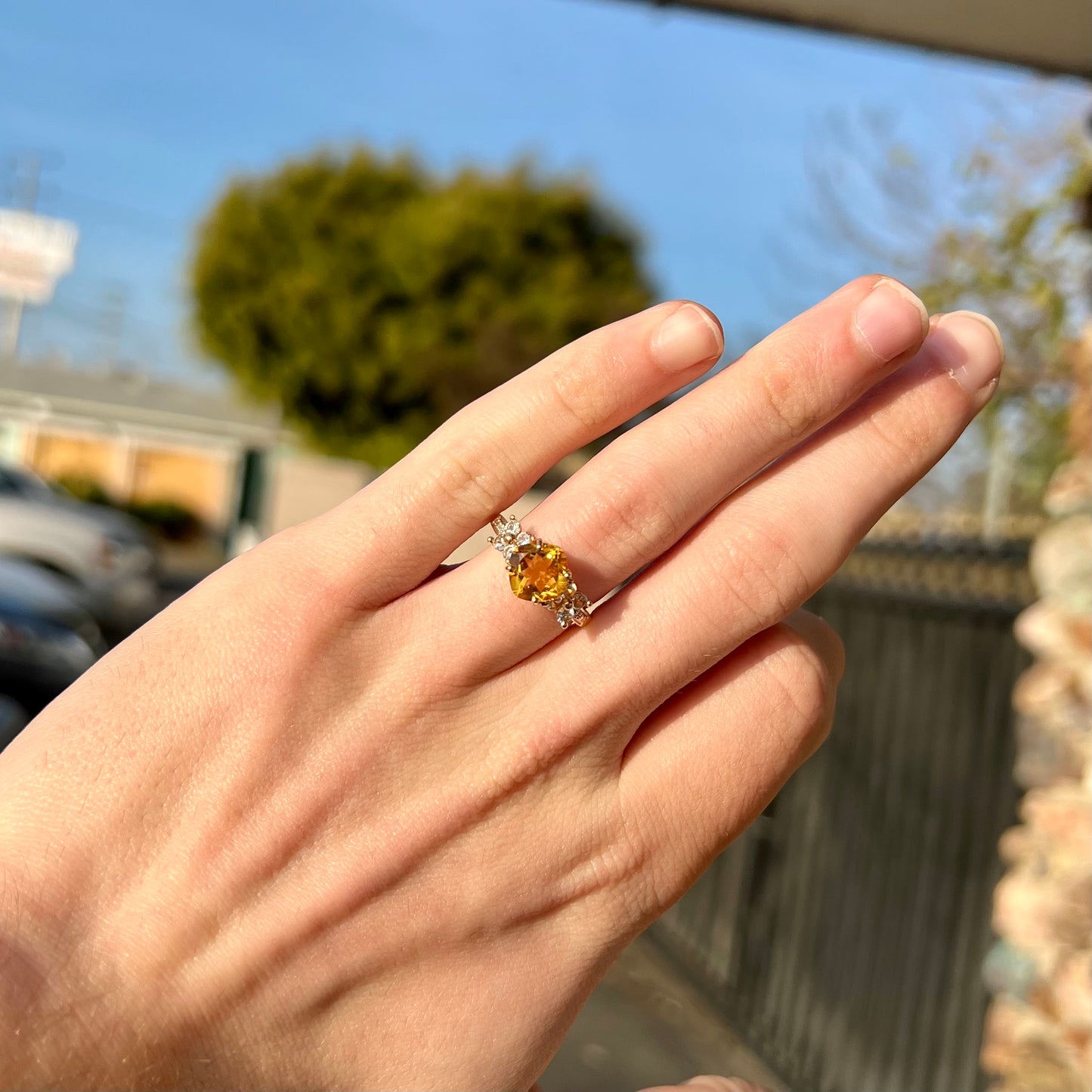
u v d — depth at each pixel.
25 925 0.15
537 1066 0.18
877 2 0.41
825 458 0.18
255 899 0.16
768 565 0.18
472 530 0.17
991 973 0.42
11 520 2.06
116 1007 0.15
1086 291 0.59
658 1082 0.64
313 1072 0.16
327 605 0.17
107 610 2.08
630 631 0.18
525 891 0.18
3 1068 0.14
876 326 0.17
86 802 0.16
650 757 0.18
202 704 0.17
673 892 0.18
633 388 0.18
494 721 0.18
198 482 4.99
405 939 0.17
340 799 0.17
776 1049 0.67
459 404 3.37
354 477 3.72
